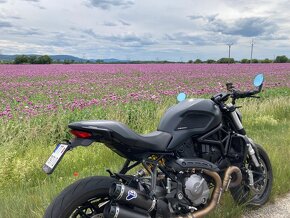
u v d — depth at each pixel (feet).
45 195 8.34
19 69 68.64
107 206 5.76
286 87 34.27
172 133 6.71
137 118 16.87
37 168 10.82
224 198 8.48
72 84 35.68
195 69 70.74
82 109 17.29
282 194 9.61
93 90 28.32
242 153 7.89
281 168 10.41
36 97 23.89
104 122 5.85
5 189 9.68
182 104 7.02
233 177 7.68
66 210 5.51
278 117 21.20
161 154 6.51
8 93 25.99
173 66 86.38
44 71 61.82
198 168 6.79
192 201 6.64
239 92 7.88
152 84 35.06
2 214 7.46
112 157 12.10
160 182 6.58
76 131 5.66
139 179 6.28
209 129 7.13
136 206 5.90
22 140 13.14
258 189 8.63
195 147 7.12
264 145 12.96
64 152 5.53
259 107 22.04
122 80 41.29
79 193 5.63
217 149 7.42
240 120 8.11
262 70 67.05
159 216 6.19
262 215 8.47
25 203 7.92
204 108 7.08
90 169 10.92
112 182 5.92
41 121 14.66
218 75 52.26
